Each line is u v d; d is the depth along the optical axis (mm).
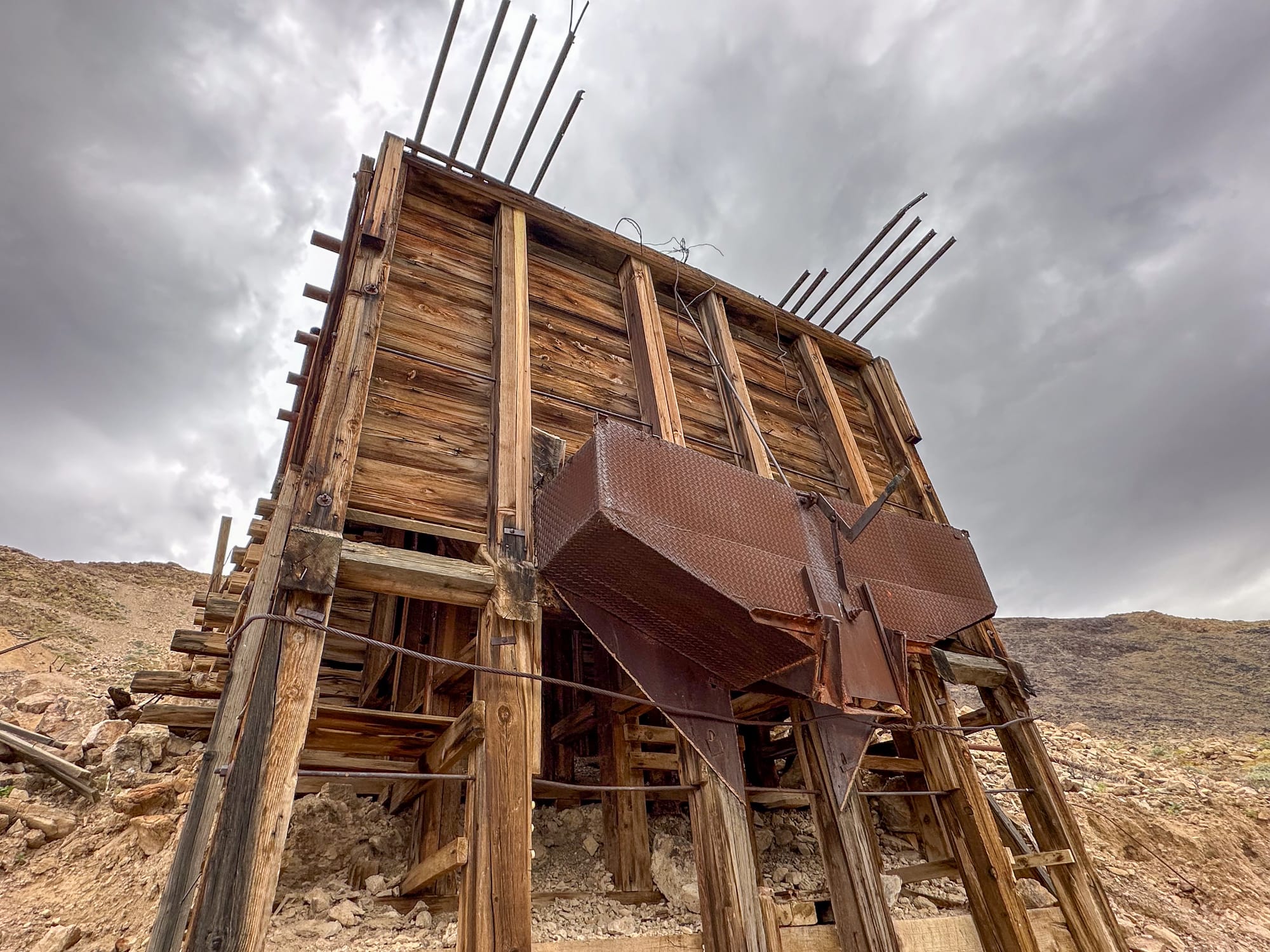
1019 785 5066
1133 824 7984
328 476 3080
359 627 7172
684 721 3396
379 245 4031
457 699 4594
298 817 4535
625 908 4207
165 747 6371
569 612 3693
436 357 4168
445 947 3420
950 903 5113
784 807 6445
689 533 3256
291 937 3439
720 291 6344
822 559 3818
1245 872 7637
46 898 4324
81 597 22125
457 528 3502
